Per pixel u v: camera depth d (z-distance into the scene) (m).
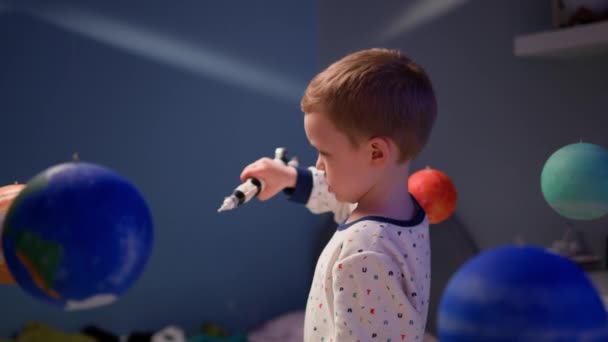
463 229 2.68
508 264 0.53
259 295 3.04
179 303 2.83
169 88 2.79
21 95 2.50
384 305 0.91
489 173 2.61
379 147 0.97
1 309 2.51
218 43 2.92
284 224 3.11
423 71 1.04
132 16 2.71
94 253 0.62
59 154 2.57
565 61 2.37
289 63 3.12
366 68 0.98
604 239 2.28
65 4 2.58
